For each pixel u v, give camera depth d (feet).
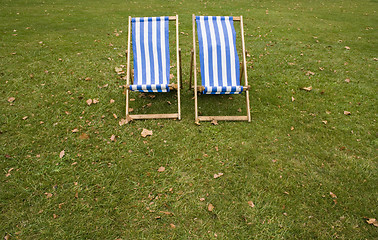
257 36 22.43
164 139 10.58
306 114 12.23
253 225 7.49
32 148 9.98
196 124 11.45
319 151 10.13
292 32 23.76
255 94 13.78
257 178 8.95
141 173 9.06
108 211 7.80
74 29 22.79
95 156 9.70
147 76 11.91
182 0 35.55
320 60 17.99
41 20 24.90
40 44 19.13
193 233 7.25
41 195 8.21
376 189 8.60
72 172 9.02
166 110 12.47
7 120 11.32
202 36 11.73
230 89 11.38
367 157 9.87
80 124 11.30
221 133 10.96
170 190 8.46
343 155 9.93
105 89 13.85
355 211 7.89
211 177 8.97
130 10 29.86
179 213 7.78
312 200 8.21
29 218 7.55
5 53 17.38
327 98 13.50
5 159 9.45
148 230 7.31
